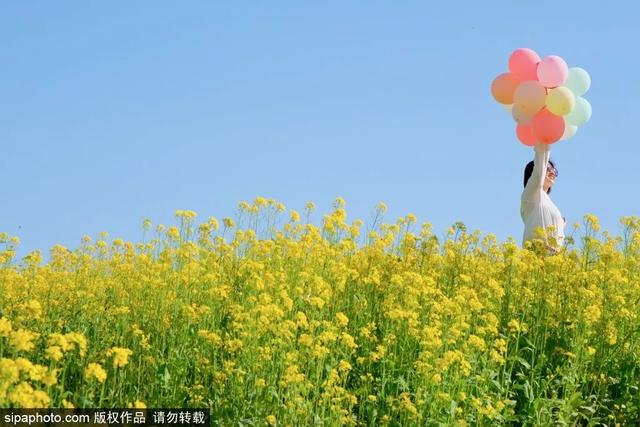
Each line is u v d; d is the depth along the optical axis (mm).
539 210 9875
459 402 6516
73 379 6461
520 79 10227
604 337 7391
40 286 8422
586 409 6859
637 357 7531
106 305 8188
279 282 7918
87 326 7621
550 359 7453
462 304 7434
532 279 8555
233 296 8094
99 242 9656
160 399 6160
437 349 6543
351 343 6547
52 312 7734
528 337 7750
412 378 6711
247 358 6352
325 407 6031
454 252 9203
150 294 7891
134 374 6484
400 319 7133
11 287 8344
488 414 6160
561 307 8055
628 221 9953
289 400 5879
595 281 8273
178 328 7191
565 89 9531
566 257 8875
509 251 8477
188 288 7809
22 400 4352
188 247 8406
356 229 9281
